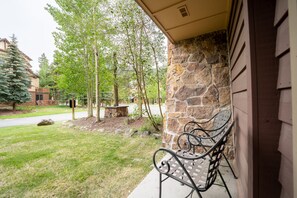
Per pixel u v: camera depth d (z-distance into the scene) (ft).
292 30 1.73
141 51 14.19
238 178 5.54
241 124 4.82
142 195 5.08
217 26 7.71
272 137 2.55
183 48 8.94
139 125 16.20
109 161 8.42
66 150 10.43
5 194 5.70
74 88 24.23
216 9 6.15
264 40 2.59
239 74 4.91
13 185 6.26
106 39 16.74
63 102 69.72
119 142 12.13
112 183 6.22
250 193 2.99
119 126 17.07
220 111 7.62
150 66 14.98
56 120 26.86
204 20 6.99
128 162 8.22
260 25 2.61
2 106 45.39
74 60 22.54
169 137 9.18
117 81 18.58
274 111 2.54
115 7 13.23
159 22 6.94
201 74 8.50
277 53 2.42
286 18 2.09
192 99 8.64
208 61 8.38
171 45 9.35
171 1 5.56
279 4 2.28
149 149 10.25
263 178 2.63
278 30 2.40
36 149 10.72
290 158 2.08
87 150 10.37
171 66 9.29
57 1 19.90
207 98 8.32
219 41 8.16
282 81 2.28
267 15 2.58
